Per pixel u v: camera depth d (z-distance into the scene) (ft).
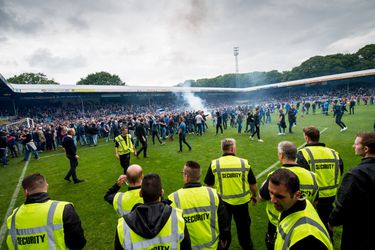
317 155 9.64
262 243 11.82
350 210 7.04
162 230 5.41
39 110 105.50
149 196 5.73
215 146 38.37
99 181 24.11
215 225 7.42
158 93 152.56
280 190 5.11
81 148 46.83
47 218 6.75
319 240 4.70
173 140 48.37
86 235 13.75
